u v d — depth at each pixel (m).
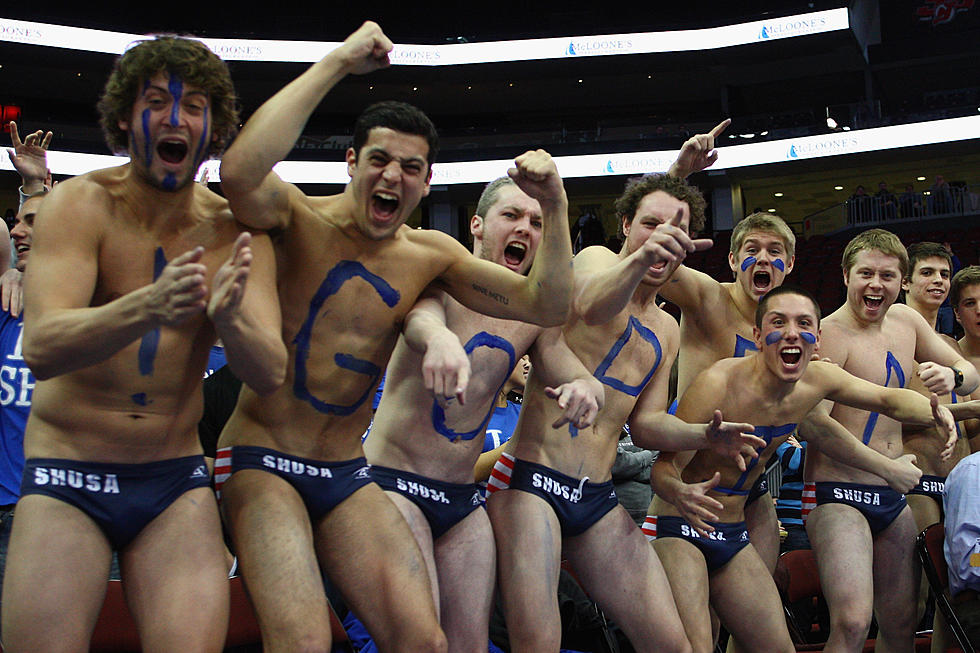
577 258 3.54
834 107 22.69
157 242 2.27
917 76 24.34
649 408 3.45
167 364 2.24
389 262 2.61
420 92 25.88
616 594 3.23
